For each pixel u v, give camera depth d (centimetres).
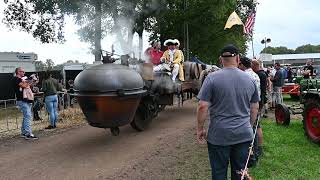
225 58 429
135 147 841
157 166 685
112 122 787
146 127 1030
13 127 1236
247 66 655
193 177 612
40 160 768
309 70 1373
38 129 1145
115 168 688
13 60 2402
